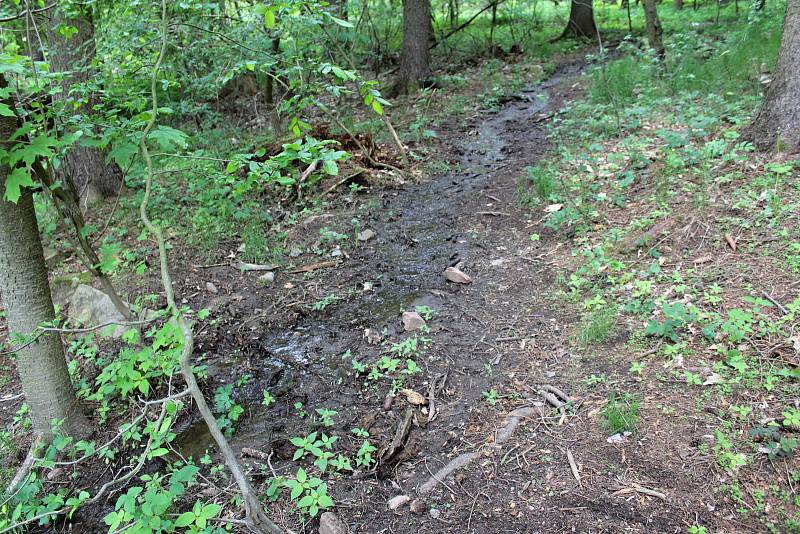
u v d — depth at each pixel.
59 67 5.84
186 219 6.71
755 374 3.27
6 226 3.35
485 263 5.37
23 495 3.27
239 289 5.43
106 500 3.37
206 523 2.79
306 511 2.99
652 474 2.85
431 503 2.93
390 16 14.11
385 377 4.01
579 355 3.86
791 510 2.53
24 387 3.66
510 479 2.99
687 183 5.38
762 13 9.26
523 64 12.69
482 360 4.03
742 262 4.25
